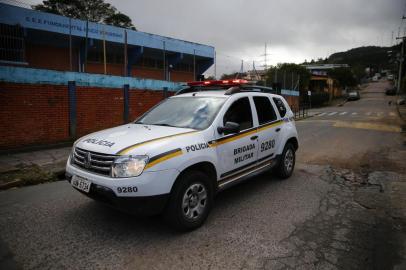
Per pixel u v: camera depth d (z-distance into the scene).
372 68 148.75
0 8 15.21
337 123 19.23
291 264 3.11
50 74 10.20
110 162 3.38
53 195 5.24
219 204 4.76
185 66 27.44
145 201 3.33
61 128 10.63
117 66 22.23
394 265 3.13
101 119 11.85
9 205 4.74
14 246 3.42
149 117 4.88
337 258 3.23
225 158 4.29
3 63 13.15
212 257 3.22
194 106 4.68
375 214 4.43
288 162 6.19
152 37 21.91
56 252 3.29
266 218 4.23
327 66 86.88
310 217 4.30
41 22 16.66
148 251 3.32
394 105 39.06
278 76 29.05
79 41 19.23
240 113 4.75
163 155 3.45
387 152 9.25
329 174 6.64
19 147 9.50
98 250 3.34
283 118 5.97
